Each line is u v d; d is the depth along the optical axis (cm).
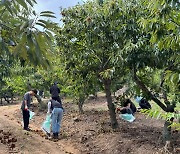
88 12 868
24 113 988
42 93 1797
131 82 939
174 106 768
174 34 376
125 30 728
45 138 940
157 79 842
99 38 843
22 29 272
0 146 750
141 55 665
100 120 1196
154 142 833
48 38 280
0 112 1477
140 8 727
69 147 899
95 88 1097
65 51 961
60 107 980
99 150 853
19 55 284
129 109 1164
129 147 820
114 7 769
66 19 907
